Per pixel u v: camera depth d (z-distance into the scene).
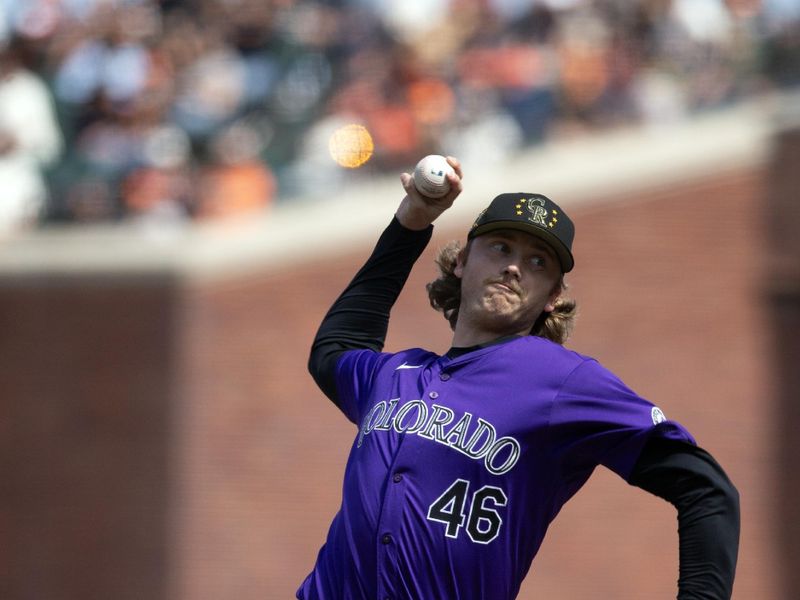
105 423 46.53
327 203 46.72
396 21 47.53
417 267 45.72
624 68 47.91
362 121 46.62
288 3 48.03
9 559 46.31
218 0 48.31
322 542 45.97
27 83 46.62
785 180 46.97
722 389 46.66
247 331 46.62
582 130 47.53
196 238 46.69
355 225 46.44
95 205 46.84
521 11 48.09
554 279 12.36
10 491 46.50
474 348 12.14
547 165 46.53
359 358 13.16
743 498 46.12
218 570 45.91
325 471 46.25
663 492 11.07
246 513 46.09
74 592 46.09
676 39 48.47
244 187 46.97
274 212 46.88
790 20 49.12
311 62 47.25
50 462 46.53
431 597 11.25
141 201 46.75
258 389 46.47
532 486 11.41
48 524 46.38
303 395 46.41
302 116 47.06
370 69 47.16
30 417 46.66
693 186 47.16
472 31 47.69
